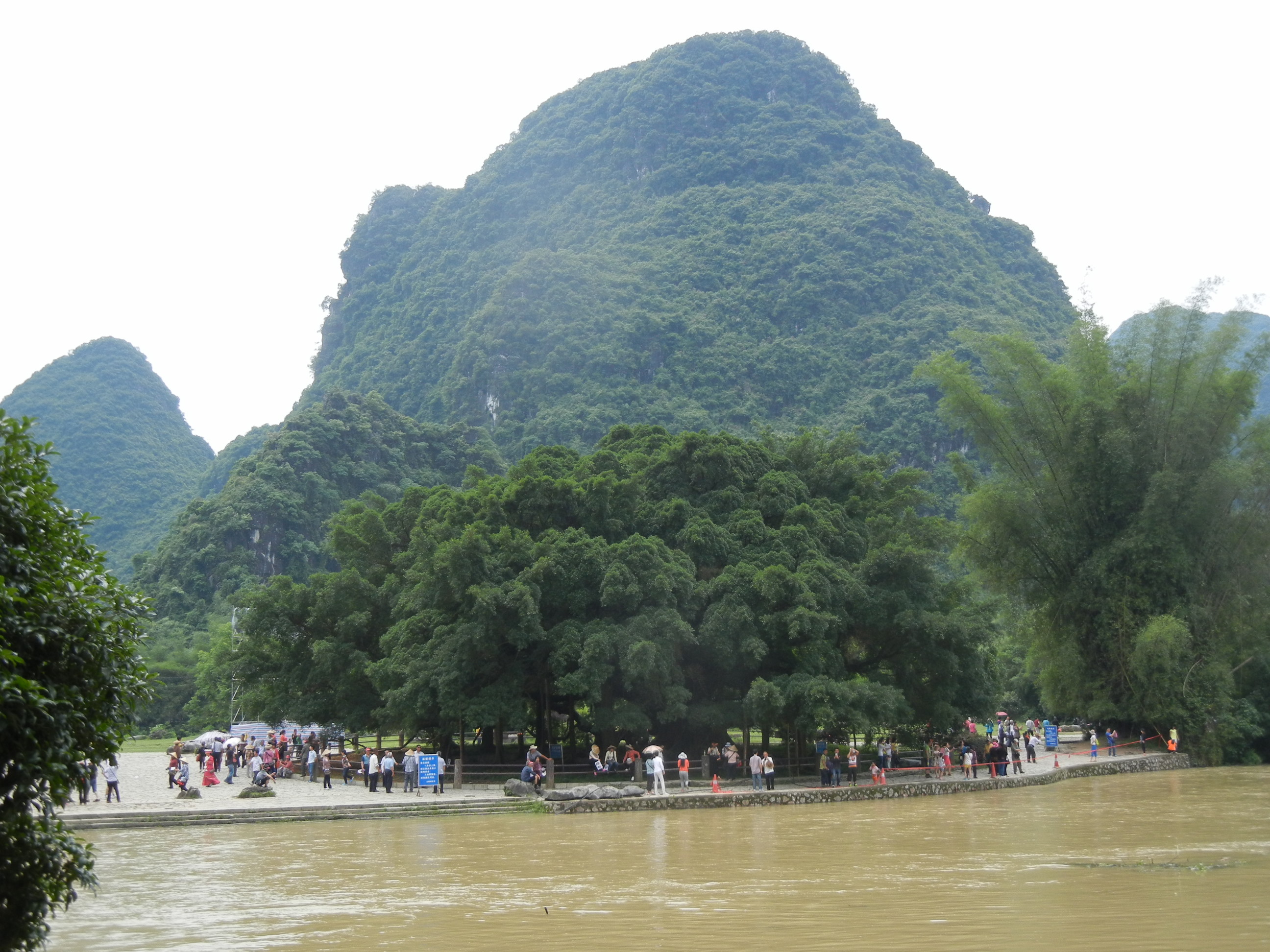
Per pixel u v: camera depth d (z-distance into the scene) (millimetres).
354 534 57000
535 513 49344
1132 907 16781
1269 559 58156
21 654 10789
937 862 22609
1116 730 60750
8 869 10781
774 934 14961
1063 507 59906
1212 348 57156
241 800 38031
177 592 174750
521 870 22234
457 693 43688
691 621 45812
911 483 58938
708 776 44406
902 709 47312
